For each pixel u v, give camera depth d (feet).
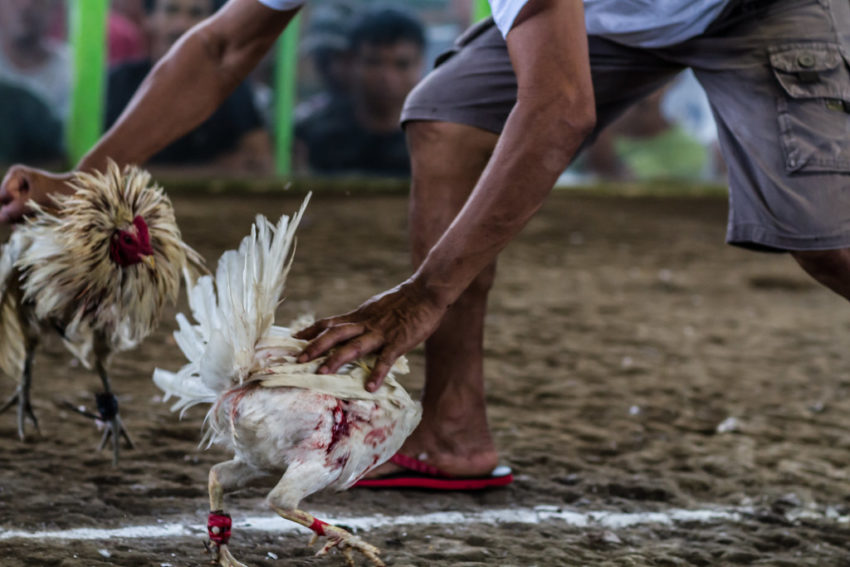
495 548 18.10
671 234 70.49
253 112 90.02
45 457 21.70
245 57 19.98
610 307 44.29
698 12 17.89
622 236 67.82
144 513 18.84
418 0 97.35
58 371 28.91
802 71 17.37
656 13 18.30
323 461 13.93
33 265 18.02
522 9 14.69
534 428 26.40
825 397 31.24
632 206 88.74
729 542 19.19
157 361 30.78
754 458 24.82
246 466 14.71
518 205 14.42
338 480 14.29
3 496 19.16
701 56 18.44
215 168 89.20
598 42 19.40
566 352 35.37
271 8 19.43
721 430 27.22
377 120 94.12
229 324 14.10
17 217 18.92
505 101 19.66
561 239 64.03
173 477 21.02
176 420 24.91
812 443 26.50
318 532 13.64
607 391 30.63
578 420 27.48
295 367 14.14
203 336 14.73
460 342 21.03
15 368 20.01
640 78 19.72
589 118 14.52
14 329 19.61
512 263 54.29
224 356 13.84
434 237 20.18
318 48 91.86
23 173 18.92
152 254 18.44
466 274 14.53
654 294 48.65
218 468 14.80
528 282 49.03
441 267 14.47
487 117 19.79
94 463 21.53
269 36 19.97
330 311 39.73
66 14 84.28
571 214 76.54
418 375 30.86
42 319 19.26
